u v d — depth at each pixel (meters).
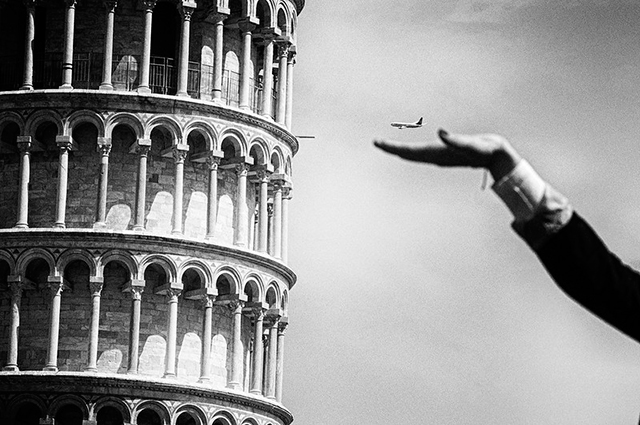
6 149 79.19
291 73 84.56
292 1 84.25
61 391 75.12
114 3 79.25
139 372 76.88
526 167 6.93
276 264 81.06
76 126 78.75
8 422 75.25
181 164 78.38
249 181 81.94
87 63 79.56
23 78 79.00
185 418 77.00
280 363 82.06
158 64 79.81
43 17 80.50
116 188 78.69
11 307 76.88
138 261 76.94
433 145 7.07
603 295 6.77
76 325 77.12
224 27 81.56
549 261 6.84
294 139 83.75
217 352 78.94
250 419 78.75
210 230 78.88
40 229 77.06
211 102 78.94
